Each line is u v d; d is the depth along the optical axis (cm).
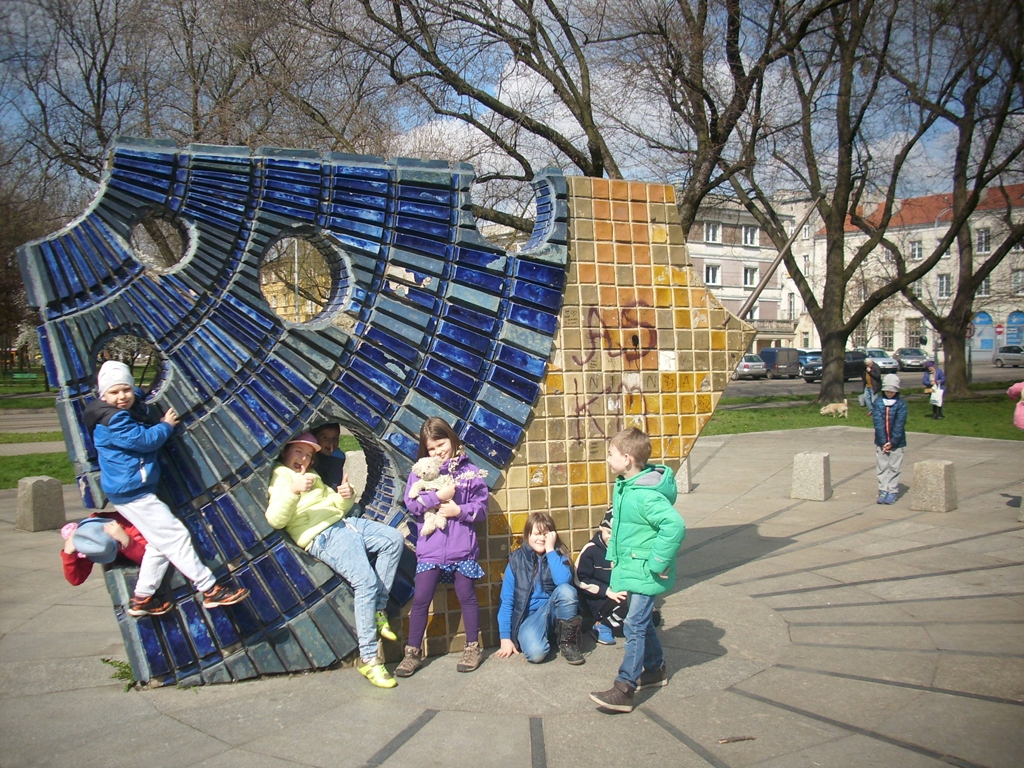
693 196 1619
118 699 402
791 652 454
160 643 412
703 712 378
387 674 414
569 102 1583
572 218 505
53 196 2034
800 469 953
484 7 1484
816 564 651
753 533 783
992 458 1213
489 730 363
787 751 336
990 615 508
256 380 424
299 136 1445
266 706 391
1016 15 1844
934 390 1906
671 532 371
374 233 453
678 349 528
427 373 463
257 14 1379
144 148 405
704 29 1589
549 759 335
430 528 426
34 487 852
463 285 473
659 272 526
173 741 355
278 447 425
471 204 475
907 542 716
